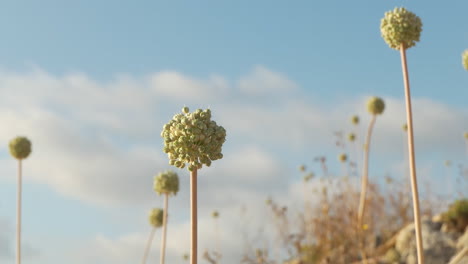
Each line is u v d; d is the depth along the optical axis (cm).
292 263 195
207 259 177
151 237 162
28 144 165
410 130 124
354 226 197
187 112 107
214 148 105
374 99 209
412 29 127
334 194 205
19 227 156
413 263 184
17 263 155
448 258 182
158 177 148
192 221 104
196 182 104
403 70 127
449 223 191
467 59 142
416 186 122
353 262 195
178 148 104
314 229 201
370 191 215
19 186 160
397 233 205
